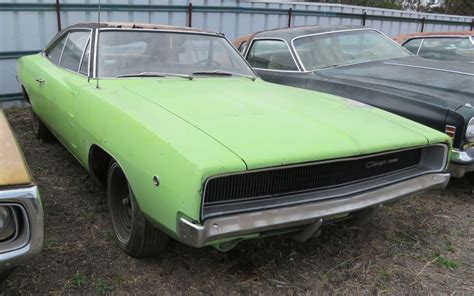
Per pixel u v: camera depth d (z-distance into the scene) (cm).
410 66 485
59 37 439
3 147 200
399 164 275
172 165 205
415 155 283
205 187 195
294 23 1016
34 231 184
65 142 359
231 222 203
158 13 799
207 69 368
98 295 239
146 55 348
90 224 314
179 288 249
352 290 255
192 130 227
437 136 278
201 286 252
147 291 245
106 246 286
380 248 304
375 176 262
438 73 450
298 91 350
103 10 739
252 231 209
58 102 354
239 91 319
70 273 256
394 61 511
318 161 225
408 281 267
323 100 322
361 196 245
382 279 268
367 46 547
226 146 212
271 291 250
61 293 238
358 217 274
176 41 369
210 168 193
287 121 256
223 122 242
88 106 295
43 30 699
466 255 301
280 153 213
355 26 571
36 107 437
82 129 303
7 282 244
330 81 461
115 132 256
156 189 215
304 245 301
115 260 271
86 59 341
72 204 346
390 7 2517
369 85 429
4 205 177
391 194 257
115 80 319
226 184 208
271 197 223
